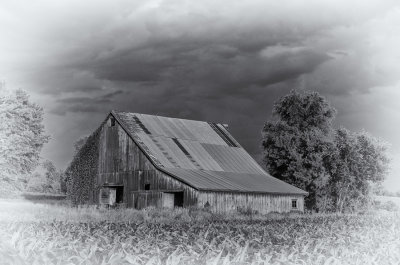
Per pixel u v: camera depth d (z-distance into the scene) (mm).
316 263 14750
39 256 11484
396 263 15578
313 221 40531
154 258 12117
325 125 72188
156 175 53031
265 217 47500
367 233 23047
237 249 16125
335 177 71500
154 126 60969
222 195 51125
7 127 76125
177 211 43312
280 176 71938
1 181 74688
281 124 72438
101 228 26125
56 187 110375
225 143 66250
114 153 57812
